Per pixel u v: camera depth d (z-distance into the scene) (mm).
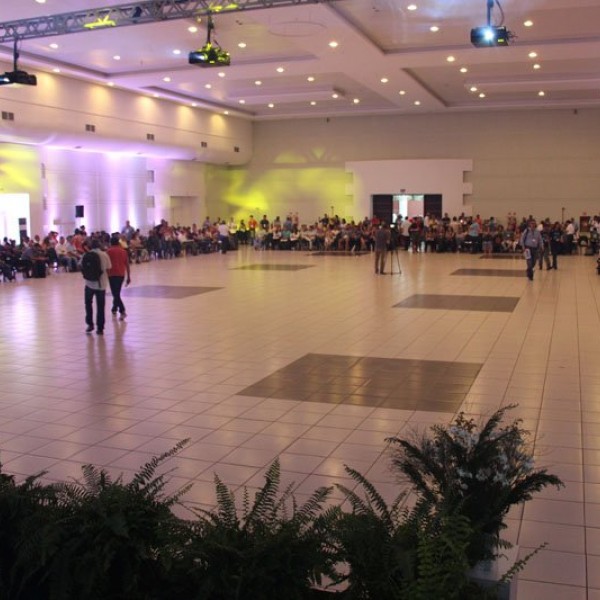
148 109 24453
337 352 9625
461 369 8609
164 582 3131
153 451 5895
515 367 8664
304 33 15633
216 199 32031
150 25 14914
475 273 19375
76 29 14219
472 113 29016
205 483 5227
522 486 3416
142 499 3373
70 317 12562
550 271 19859
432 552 2861
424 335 10711
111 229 25172
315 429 6430
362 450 5871
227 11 12891
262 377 8312
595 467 5477
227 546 2969
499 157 28938
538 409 6965
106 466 5574
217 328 11422
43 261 19016
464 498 3236
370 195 30516
